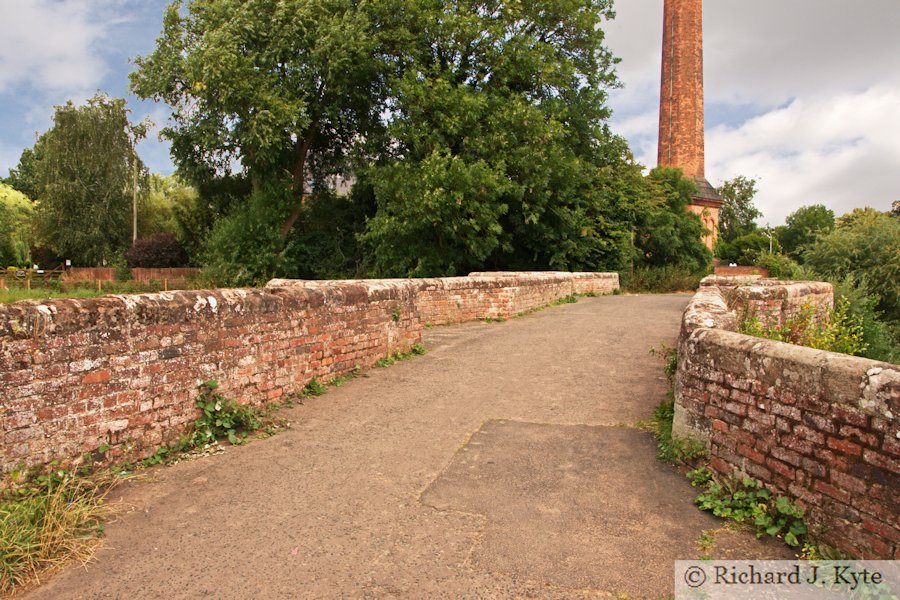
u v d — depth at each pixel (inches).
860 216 875.4
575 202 1147.3
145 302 175.2
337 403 244.1
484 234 938.1
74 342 154.2
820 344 294.4
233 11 880.9
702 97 2062.0
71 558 124.3
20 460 141.4
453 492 158.9
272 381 231.0
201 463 177.5
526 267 1164.5
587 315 568.1
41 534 125.6
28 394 143.3
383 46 968.3
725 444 157.6
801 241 2844.5
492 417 225.8
